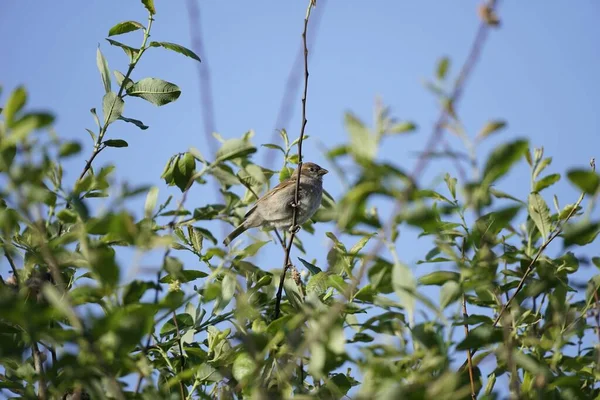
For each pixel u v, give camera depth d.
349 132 6.00
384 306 8.06
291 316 8.42
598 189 6.43
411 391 6.02
